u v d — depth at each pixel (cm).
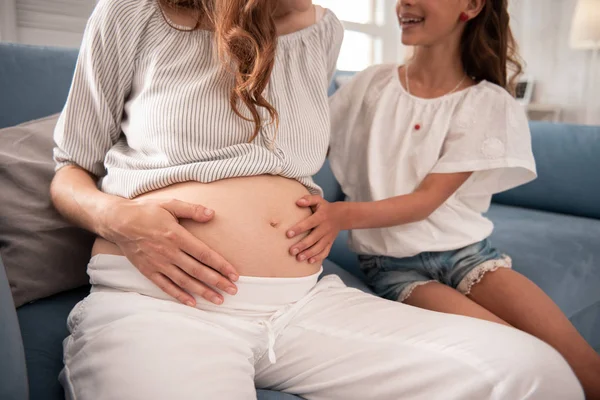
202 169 83
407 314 85
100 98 91
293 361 81
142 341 69
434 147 118
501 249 144
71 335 78
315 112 102
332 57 114
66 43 175
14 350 59
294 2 100
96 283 85
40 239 97
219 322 77
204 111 86
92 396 66
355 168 128
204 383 66
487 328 78
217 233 80
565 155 191
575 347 106
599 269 142
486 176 123
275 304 83
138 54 91
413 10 117
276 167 88
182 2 92
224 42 84
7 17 160
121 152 92
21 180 99
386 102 126
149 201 80
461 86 126
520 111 121
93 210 82
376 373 75
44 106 120
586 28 301
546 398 67
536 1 310
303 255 87
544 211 197
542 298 112
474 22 125
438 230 120
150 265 78
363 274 140
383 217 106
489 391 68
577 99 311
